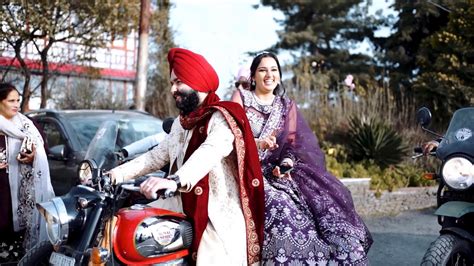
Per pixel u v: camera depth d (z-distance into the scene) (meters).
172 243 2.95
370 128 11.06
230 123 3.04
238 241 3.09
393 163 10.94
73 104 14.33
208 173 3.11
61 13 11.29
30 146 5.22
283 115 3.94
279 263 3.30
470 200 4.35
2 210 5.22
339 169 10.27
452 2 19.12
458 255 4.21
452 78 16.11
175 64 3.12
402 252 6.82
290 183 3.73
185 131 3.25
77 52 12.72
